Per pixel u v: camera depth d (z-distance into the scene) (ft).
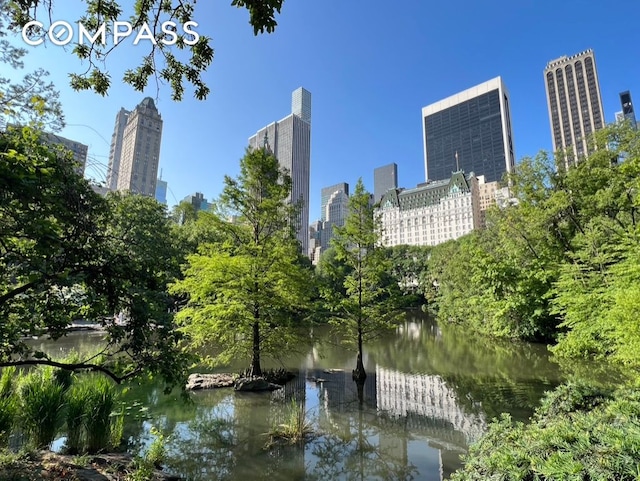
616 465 10.15
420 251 263.49
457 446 33.24
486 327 103.30
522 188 82.23
